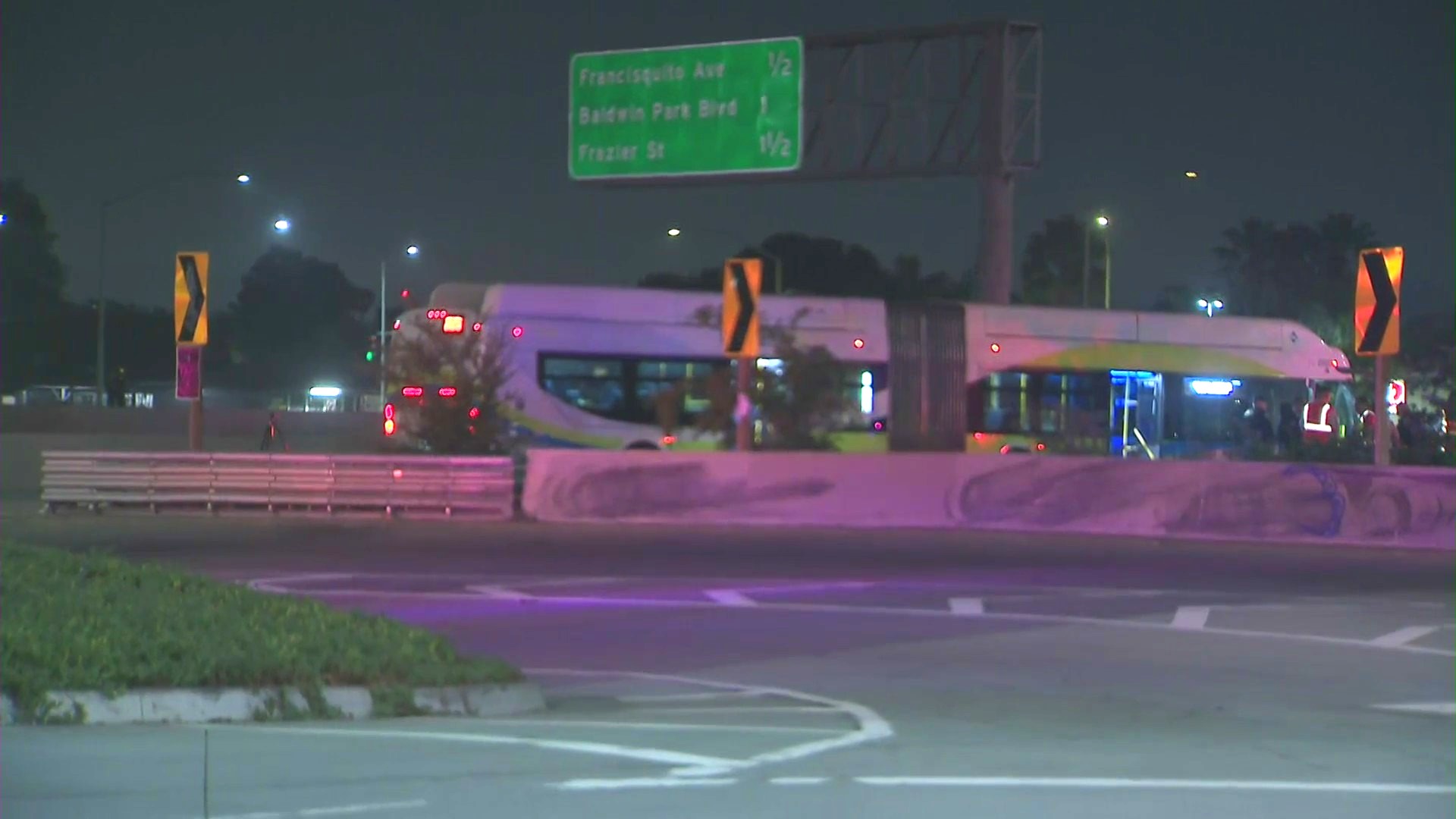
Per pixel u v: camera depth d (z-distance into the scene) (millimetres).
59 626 27766
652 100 76188
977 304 87750
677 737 26797
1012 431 87250
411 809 20703
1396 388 108312
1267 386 93062
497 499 71250
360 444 127375
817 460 71000
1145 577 53969
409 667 29219
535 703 30297
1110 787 23234
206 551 57656
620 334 81188
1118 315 90438
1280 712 30844
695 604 46062
